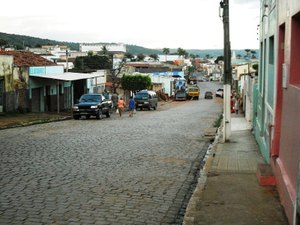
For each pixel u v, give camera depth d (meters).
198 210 7.41
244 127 22.89
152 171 11.38
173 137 19.16
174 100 75.12
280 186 7.99
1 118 26.78
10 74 30.78
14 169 11.12
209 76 182.12
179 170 11.66
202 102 68.44
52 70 39.00
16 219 7.06
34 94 35.38
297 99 6.39
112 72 63.38
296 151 6.37
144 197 8.70
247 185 9.20
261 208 7.49
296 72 7.42
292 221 6.25
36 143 16.09
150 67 106.12
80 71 56.84
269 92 11.98
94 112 30.28
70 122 27.31
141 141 17.45
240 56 94.12
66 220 7.07
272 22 11.71
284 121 7.93
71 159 12.80
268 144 11.22
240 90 47.84
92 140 17.36
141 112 41.22
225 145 15.88
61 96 41.25
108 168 11.59
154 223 7.12
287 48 7.89
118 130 21.73
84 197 8.52
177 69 111.25
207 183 9.45
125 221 7.15
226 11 17.08
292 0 7.36
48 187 9.27
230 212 7.27
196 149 15.73
